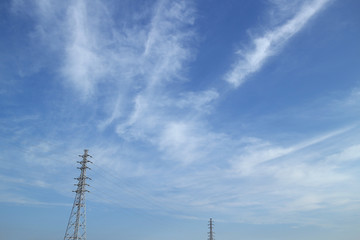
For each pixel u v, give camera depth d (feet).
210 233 625.00
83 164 340.39
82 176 334.24
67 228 311.06
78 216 316.60
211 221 635.25
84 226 316.19
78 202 322.55
